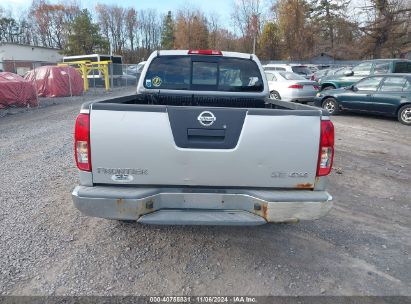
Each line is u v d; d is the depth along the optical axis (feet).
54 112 43.93
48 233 11.55
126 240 11.20
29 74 65.46
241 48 182.70
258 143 8.65
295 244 11.15
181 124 8.57
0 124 34.71
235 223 8.73
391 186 16.70
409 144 25.39
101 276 9.29
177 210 9.00
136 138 8.56
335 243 11.23
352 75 42.80
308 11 163.63
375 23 132.67
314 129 8.68
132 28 261.24
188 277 9.33
